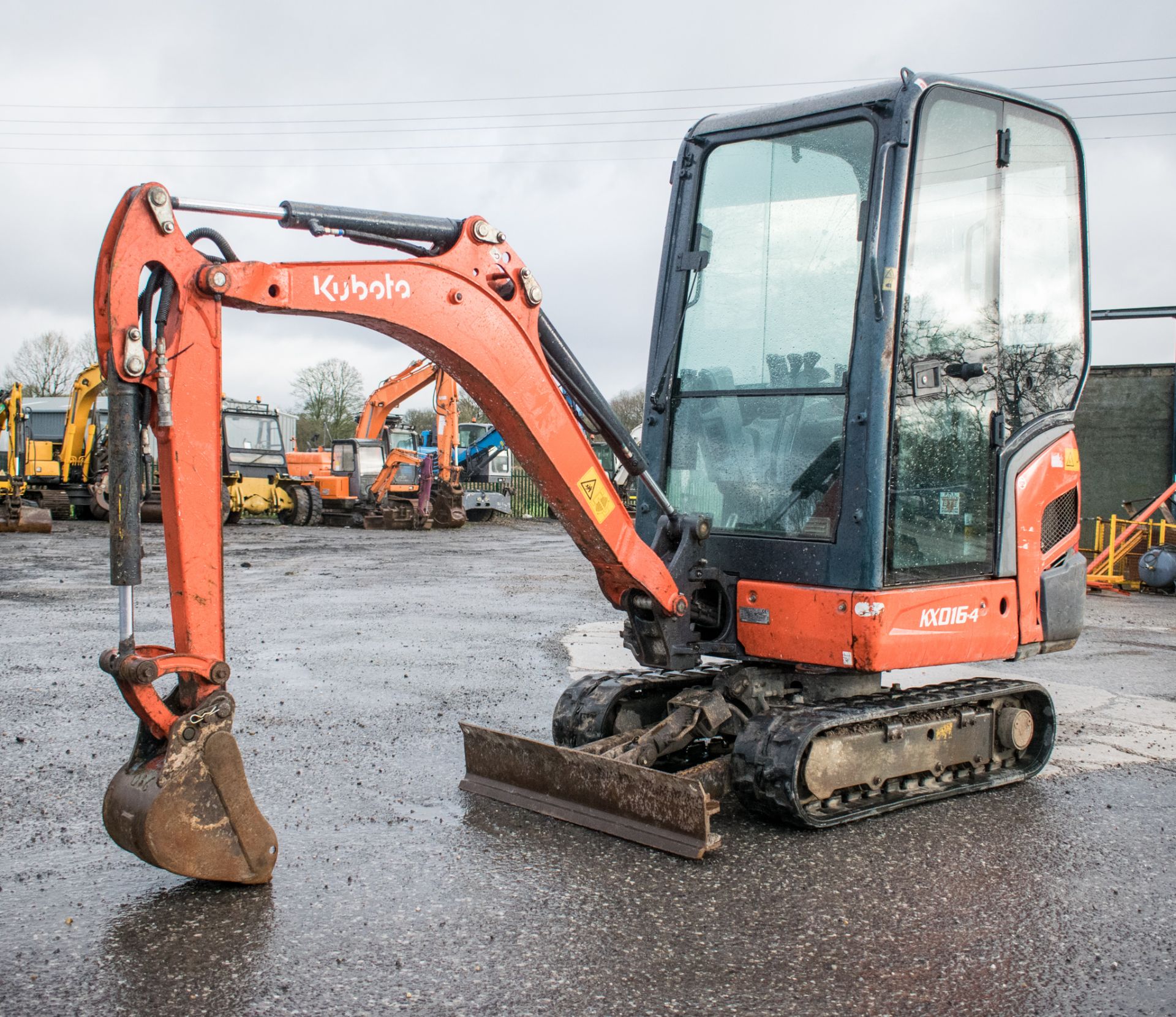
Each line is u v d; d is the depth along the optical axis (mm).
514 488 38938
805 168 5145
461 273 4301
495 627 10594
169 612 11203
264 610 11609
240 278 3725
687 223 5559
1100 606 13625
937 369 5062
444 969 3354
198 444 3721
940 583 5051
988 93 5219
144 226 3605
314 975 3297
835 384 4996
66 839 4469
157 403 3643
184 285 3670
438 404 29672
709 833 4312
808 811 4656
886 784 5074
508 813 4871
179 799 3729
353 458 29922
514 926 3678
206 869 3801
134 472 3639
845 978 3346
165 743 3777
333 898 3889
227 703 3809
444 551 21062
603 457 17969
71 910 3754
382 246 4277
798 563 4977
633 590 5035
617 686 5465
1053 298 5742
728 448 5367
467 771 5250
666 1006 3148
